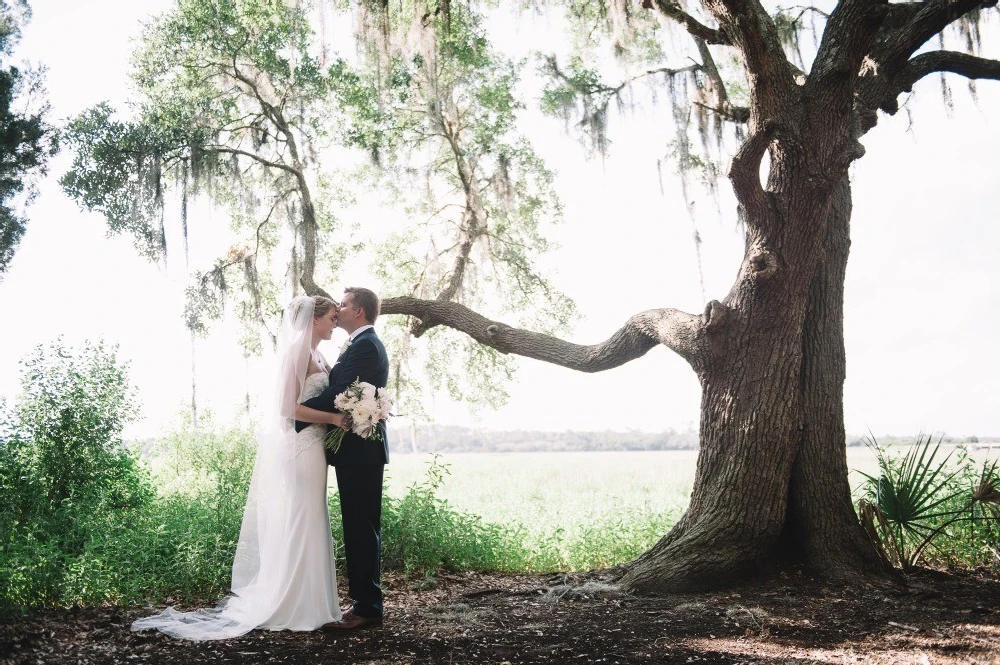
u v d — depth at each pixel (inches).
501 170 387.9
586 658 159.8
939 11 267.6
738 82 371.6
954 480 299.6
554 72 348.8
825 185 235.6
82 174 349.1
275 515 188.5
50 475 268.8
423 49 323.3
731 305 250.8
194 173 354.9
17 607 182.4
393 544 279.7
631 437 3105.3
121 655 159.6
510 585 252.8
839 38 232.8
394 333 452.8
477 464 1542.8
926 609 201.9
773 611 202.1
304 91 381.7
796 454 248.2
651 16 341.1
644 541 315.6
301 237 388.8
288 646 168.4
